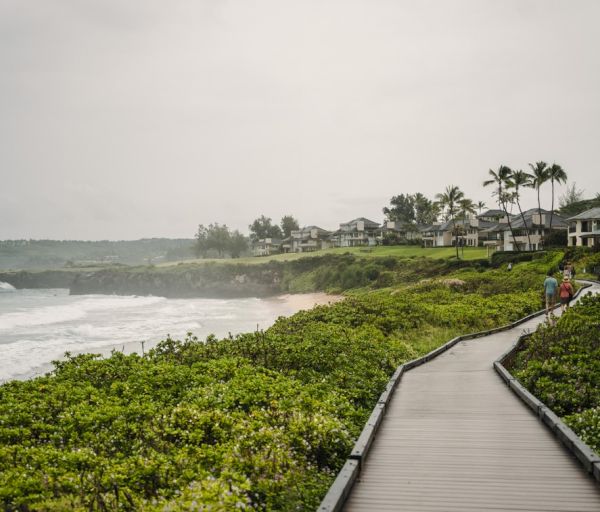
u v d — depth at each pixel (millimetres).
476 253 95500
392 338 23562
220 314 66500
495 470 8023
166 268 136125
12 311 72250
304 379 15609
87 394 13680
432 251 107312
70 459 8773
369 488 7410
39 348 36469
